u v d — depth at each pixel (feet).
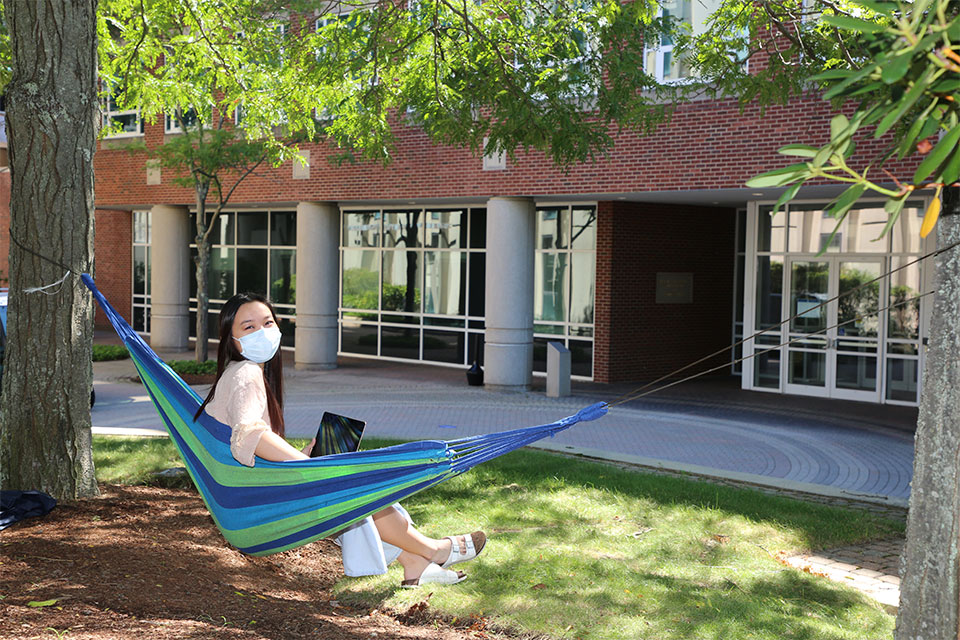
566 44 34.09
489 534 23.48
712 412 51.01
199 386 57.67
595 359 63.36
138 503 23.66
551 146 34.35
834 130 7.28
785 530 25.21
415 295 75.36
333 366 70.33
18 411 22.76
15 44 22.36
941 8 6.65
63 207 22.53
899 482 33.81
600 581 19.60
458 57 34.19
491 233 57.57
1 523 19.93
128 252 98.53
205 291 66.23
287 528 14.30
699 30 50.31
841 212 7.30
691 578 20.27
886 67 6.59
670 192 50.96
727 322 69.31
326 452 15.81
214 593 16.94
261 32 41.75
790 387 58.65
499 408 51.47
